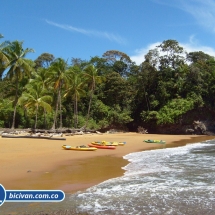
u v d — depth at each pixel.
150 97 57.84
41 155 17.77
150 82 59.25
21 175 11.56
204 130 52.47
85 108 57.00
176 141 34.09
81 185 10.11
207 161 16.16
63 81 42.12
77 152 19.97
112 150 22.09
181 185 10.02
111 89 58.38
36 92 38.88
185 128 53.22
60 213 7.15
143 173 12.41
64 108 52.41
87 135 40.16
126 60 73.38
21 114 48.56
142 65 59.84
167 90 56.84
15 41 39.34
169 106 54.47
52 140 28.45
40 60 70.44
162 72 58.56
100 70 65.31
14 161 15.00
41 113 47.72
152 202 8.05
